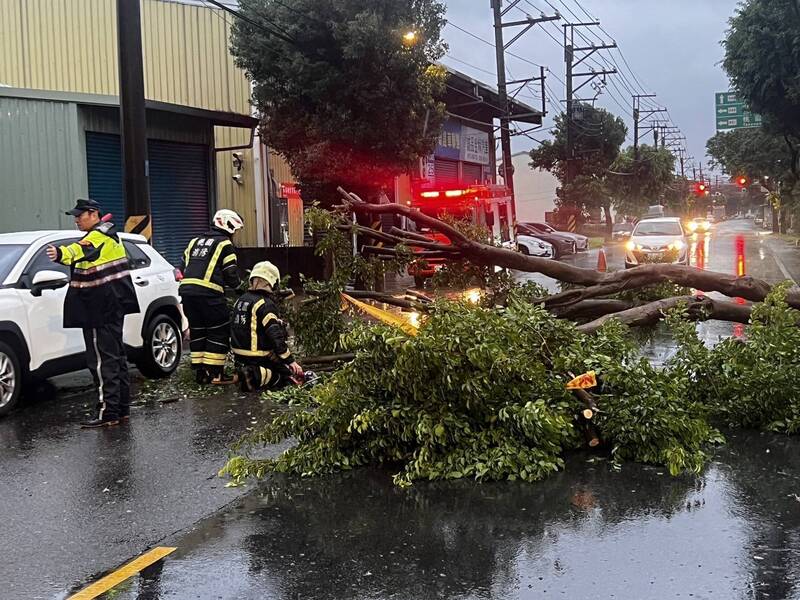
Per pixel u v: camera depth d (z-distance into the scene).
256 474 5.63
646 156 66.12
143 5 20.38
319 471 5.80
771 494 5.18
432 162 32.56
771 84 25.23
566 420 5.81
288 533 4.67
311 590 3.92
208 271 9.11
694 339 7.27
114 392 7.40
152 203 17.00
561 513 4.90
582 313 9.12
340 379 5.92
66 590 3.98
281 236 25.47
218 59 21.72
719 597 3.75
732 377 6.88
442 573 4.07
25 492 5.51
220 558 4.33
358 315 8.43
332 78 18.31
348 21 18.11
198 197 18.14
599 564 4.14
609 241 56.06
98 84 20.08
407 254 8.98
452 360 5.55
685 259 23.59
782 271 22.67
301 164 19.25
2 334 7.82
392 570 4.12
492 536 4.55
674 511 4.89
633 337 10.96
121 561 4.34
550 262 8.82
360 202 8.80
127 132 11.83
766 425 6.80
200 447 6.62
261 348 8.60
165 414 7.80
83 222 7.38
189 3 21.14
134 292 7.62
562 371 6.24
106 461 6.23
